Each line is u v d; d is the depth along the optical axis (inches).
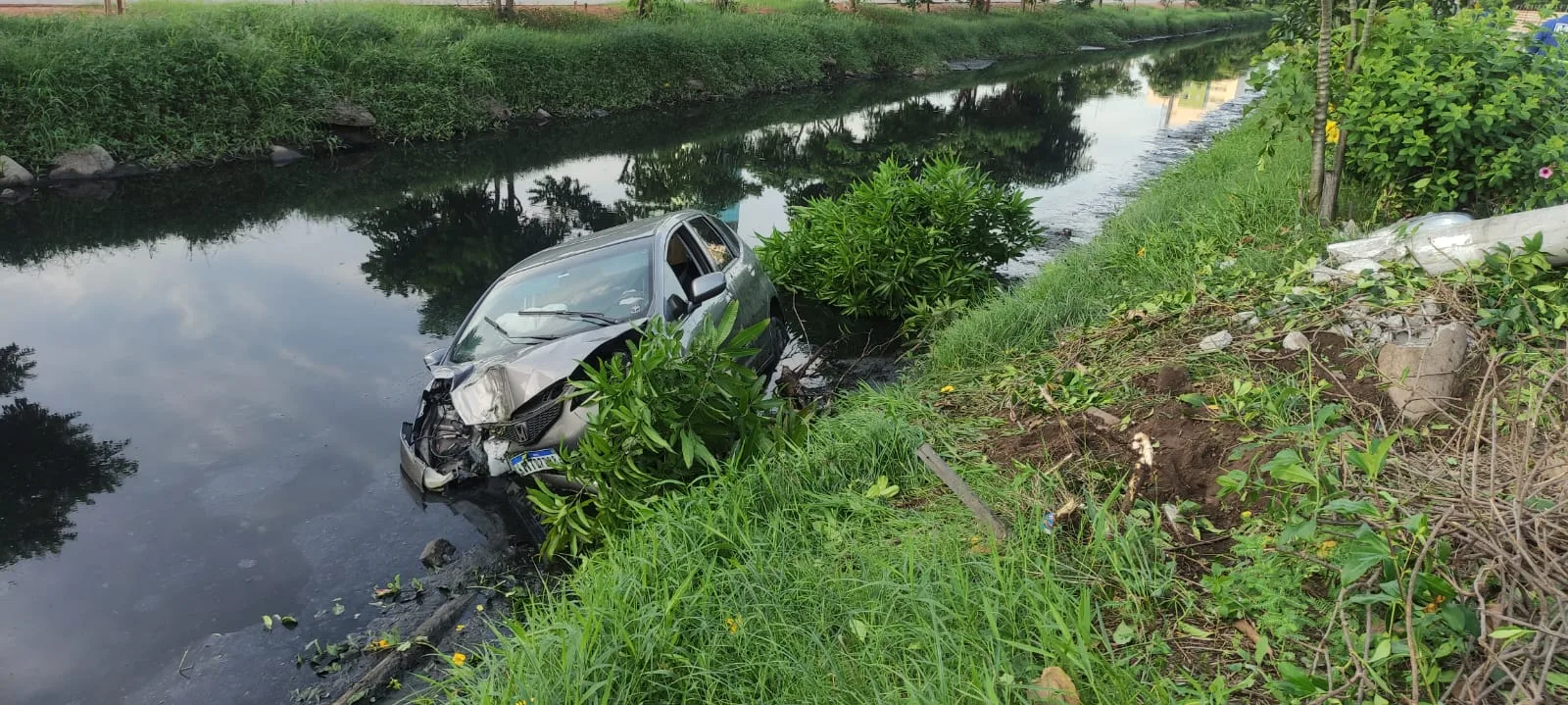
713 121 919.0
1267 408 171.5
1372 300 199.8
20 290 378.6
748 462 189.6
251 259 429.4
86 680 155.8
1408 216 277.7
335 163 669.3
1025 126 869.8
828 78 1263.5
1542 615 100.5
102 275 402.3
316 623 170.6
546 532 198.7
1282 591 123.5
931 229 347.3
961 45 1568.7
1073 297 281.3
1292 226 294.2
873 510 166.4
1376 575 117.3
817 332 338.0
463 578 184.4
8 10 830.5
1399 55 283.9
